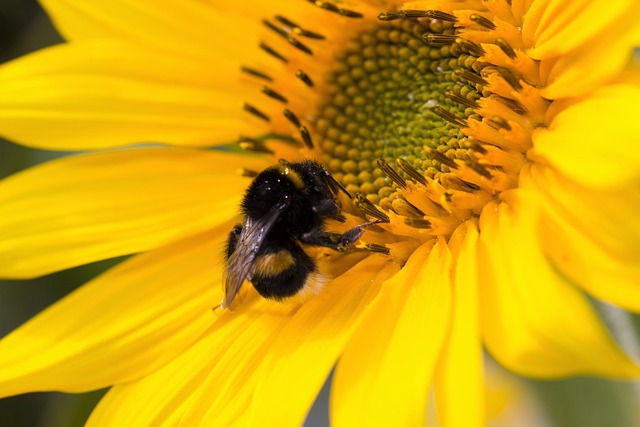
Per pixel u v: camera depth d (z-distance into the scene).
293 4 0.22
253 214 0.21
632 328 0.21
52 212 0.22
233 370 0.21
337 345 0.20
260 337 0.21
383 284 0.20
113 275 0.22
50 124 0.22
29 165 0.25
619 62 0.19
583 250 0.19
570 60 0.20
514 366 0.18
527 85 0.20
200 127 0.22
